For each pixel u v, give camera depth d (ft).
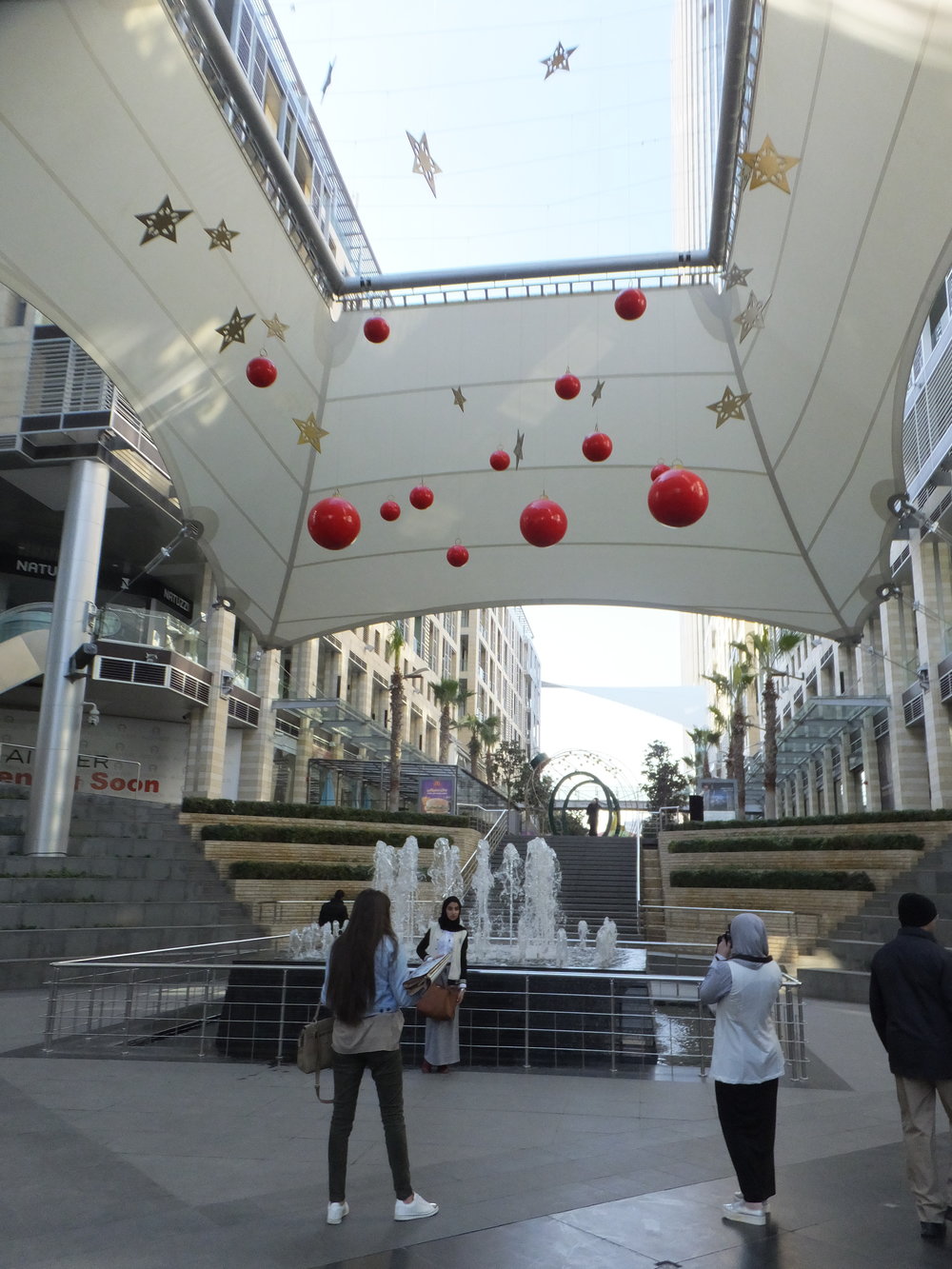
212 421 57.82
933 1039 14.42
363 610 73.46
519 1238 13.84
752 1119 14.65
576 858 95.45
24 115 42.14
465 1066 28.45
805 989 49.01
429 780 114.83
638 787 148.15
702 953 64.28
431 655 194.70
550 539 26.96
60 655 68.74
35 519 94.12
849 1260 13.00
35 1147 18.79
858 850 71.67
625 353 60.75
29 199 44.42
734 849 80.02
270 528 66.44
